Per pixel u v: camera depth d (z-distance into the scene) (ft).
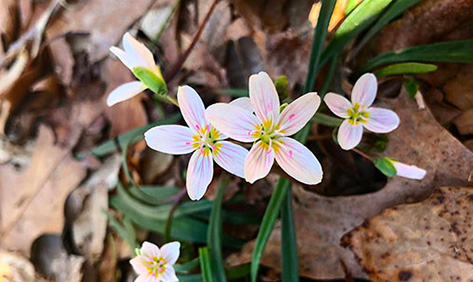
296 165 0.22
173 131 0.23
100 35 0.38
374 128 0.27
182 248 0.34
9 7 0.39
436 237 0.28
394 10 0.29
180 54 0.38
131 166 0.38
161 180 0.38
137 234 0.37
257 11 0.36
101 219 0.37
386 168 0.28
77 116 0.39
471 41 0.28
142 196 0.36
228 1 0.37
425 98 0.32
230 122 0.21
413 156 0.30
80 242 0.37
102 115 0.39
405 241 0.29
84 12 0.38
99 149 0.38
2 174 0.38
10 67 0.39
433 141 0.30
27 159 0.39
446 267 0.28
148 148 0.38
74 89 0.39
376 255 0.29
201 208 0.35
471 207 0.28
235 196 0.36
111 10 0.38
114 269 0.37
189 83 0.38
